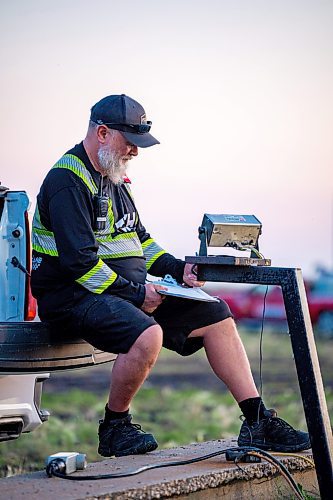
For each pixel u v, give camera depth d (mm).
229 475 11703
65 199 12750
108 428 12984
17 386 13938
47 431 23922
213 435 24516
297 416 27641
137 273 13531
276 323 67312
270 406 29984
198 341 13328
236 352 13078
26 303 14281
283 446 12812
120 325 12336
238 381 13008
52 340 13016
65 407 30047
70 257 12586
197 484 11281
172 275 14023
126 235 13523
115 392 12750
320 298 61688
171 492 10977
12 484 10930
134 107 13195
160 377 43000
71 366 13258
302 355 11312
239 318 67875
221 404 32000
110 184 13469
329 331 61469
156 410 30281
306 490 12906
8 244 14398
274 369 46312
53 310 12945
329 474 11055
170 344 13156
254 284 11844
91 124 13234
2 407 13727
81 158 13133
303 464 12750
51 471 11289
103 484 10844
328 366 46094
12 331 12719
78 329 12703
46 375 14484
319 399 11180
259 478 12141
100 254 13227
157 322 13133
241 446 12852
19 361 12727
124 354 12391
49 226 13094
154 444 12984
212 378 43094
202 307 13109
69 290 12852
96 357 13656
